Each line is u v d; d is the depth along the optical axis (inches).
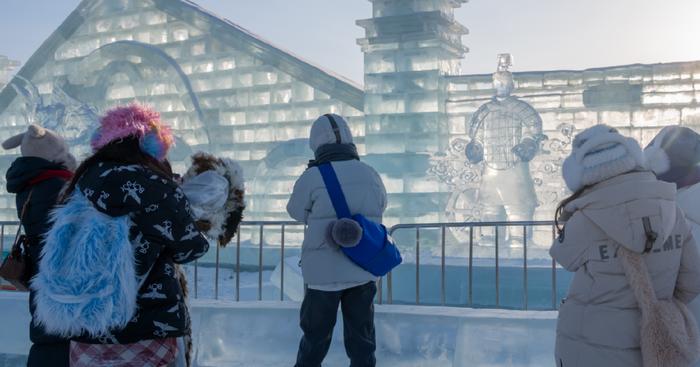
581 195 129.1
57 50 1038.4
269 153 861.2
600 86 725.3
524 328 208.5
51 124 975.0
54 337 146.9
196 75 938.7
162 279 122.0
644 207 120.1
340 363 219.9
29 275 149.6
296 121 872.3
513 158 693.3
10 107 1044.5
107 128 123.7
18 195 154.0
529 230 688.4
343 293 186.7
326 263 179.3
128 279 115.1
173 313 122.6
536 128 690.2
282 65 874.8
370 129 812.0
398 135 796.6
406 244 759.7
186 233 122.0
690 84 697.0
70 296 113.4
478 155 706.8
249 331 234.5
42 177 152.8
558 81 740.7
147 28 979.9
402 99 797.2
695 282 126.3
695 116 696.4
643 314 118.5
